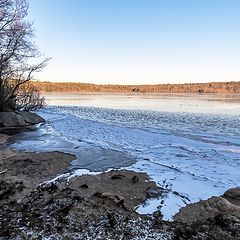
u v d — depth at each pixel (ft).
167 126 68.80
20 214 19.77
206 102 179.01
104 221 19.03
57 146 44.96
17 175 29.50
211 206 22.25
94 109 120.67
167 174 31.01
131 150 42.60
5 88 77.41
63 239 16.87
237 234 17.56
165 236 17.48
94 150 42.32
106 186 26.94
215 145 46.55
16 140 50.03
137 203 23.32
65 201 21.67
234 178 29.94
